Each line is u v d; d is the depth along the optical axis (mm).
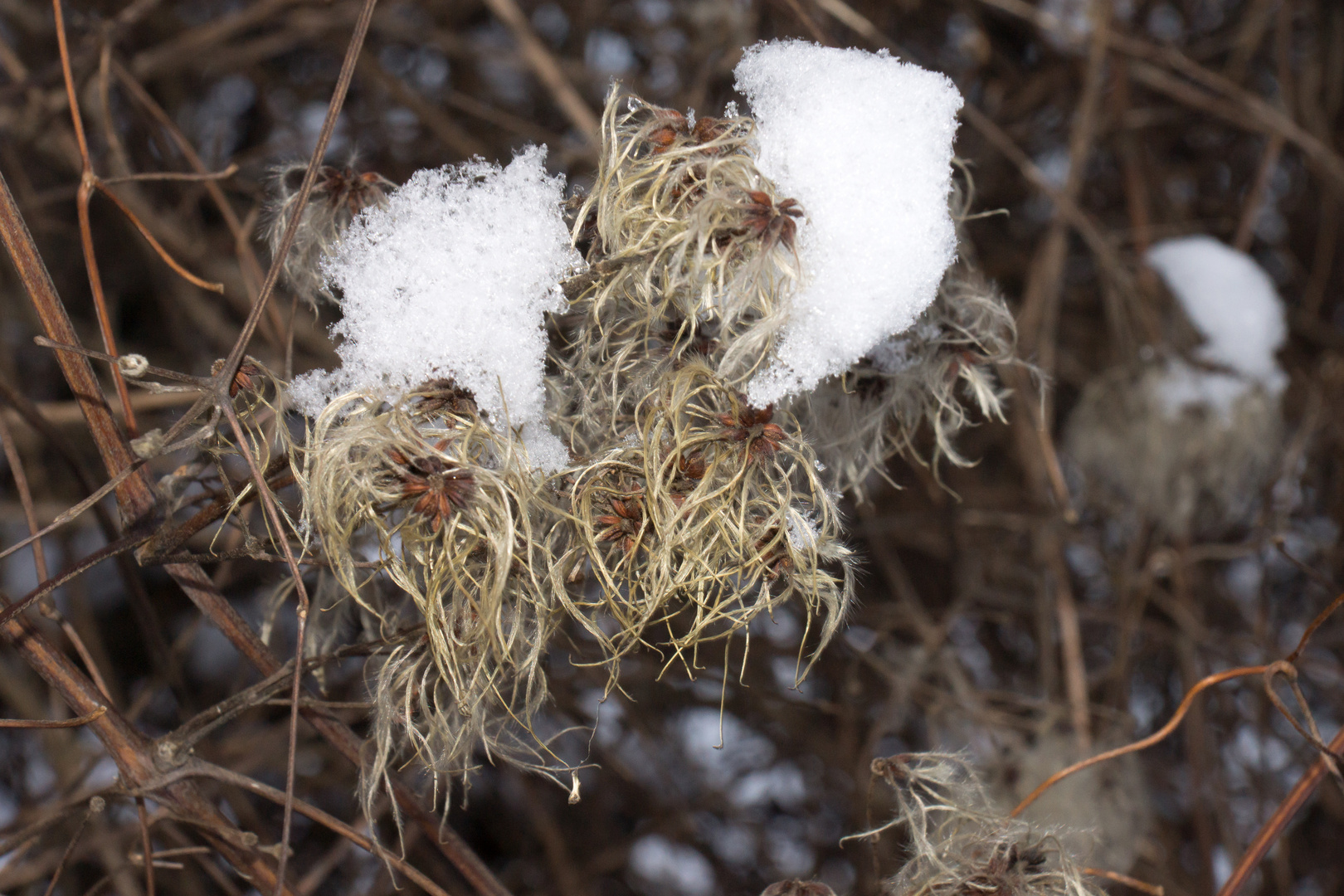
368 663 417
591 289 393
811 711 646
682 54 711
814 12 497
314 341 592
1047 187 560
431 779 419
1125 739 583
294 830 602
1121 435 611
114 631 664
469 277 385
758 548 386
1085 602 692
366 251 386
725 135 380
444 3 739
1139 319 630
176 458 545
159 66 598
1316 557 677
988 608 671
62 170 642
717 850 674
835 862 660
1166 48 685
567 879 607
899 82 387
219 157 660
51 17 653
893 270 383
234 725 625
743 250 379
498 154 701
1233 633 677
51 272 657
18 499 628
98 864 584
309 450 382
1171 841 634
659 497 383
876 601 657
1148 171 730
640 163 382
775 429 384
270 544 394
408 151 710
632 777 632
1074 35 605
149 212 568
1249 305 605
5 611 386
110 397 658
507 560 377
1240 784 648
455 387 384
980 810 413
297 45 750
